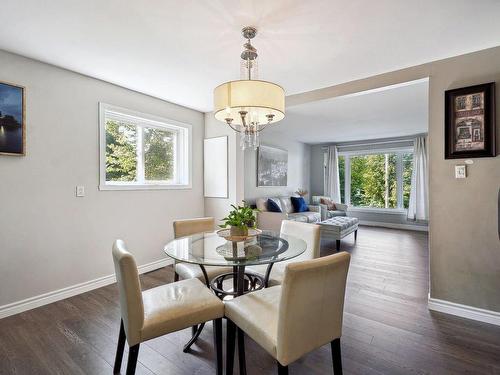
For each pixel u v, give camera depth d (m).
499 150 2.02
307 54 2.15
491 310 2.08
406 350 1.75
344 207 6.08
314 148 7.47
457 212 2.19
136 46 2.05
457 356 1.69
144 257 3.21
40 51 2.13
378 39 1.93
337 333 1.36
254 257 1.67
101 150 2.76
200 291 1.65
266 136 5.76
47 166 2.38
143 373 1.55
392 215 6.40
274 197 5.73
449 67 2.21
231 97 1.61
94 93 2.70
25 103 2.23
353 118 4.52
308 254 2.22
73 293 2.55
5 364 1.61
